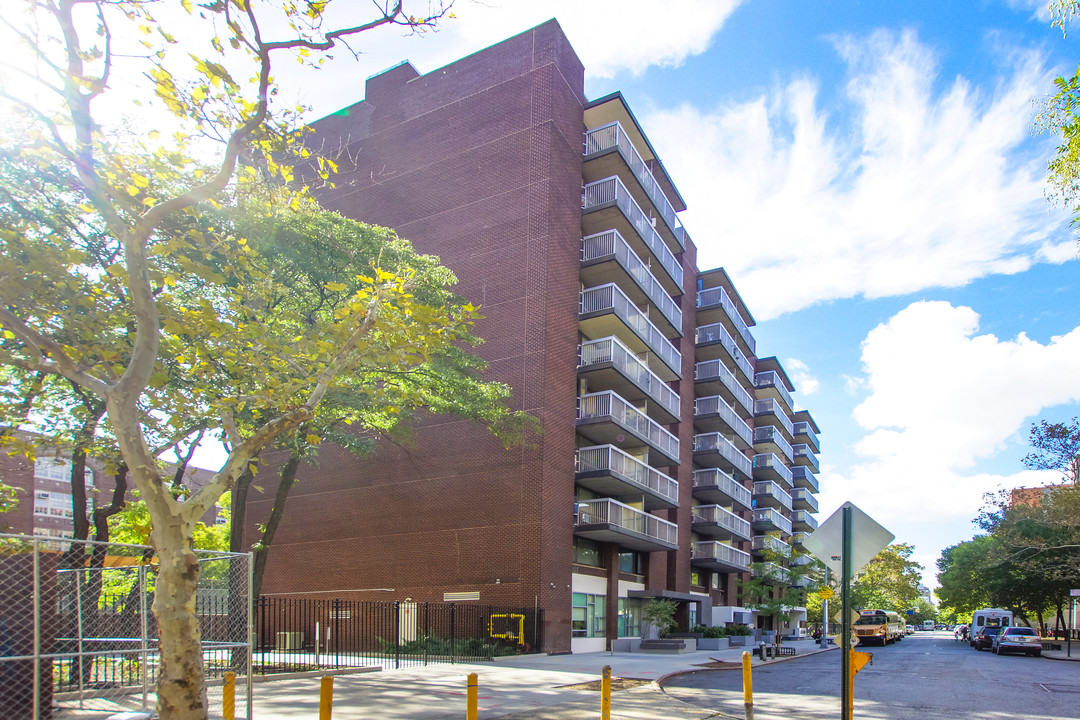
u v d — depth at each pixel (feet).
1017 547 139.54
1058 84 30.55
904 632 286.46
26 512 146.10
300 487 99.19
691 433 145.79
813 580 177.37
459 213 97.25
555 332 90.38
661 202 124.57
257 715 35.60
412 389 63.67
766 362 210.59
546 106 94.79
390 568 89.97
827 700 50.08
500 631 80.33
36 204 40.09
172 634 22.70
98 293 33.06
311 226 57.16
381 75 108.88
